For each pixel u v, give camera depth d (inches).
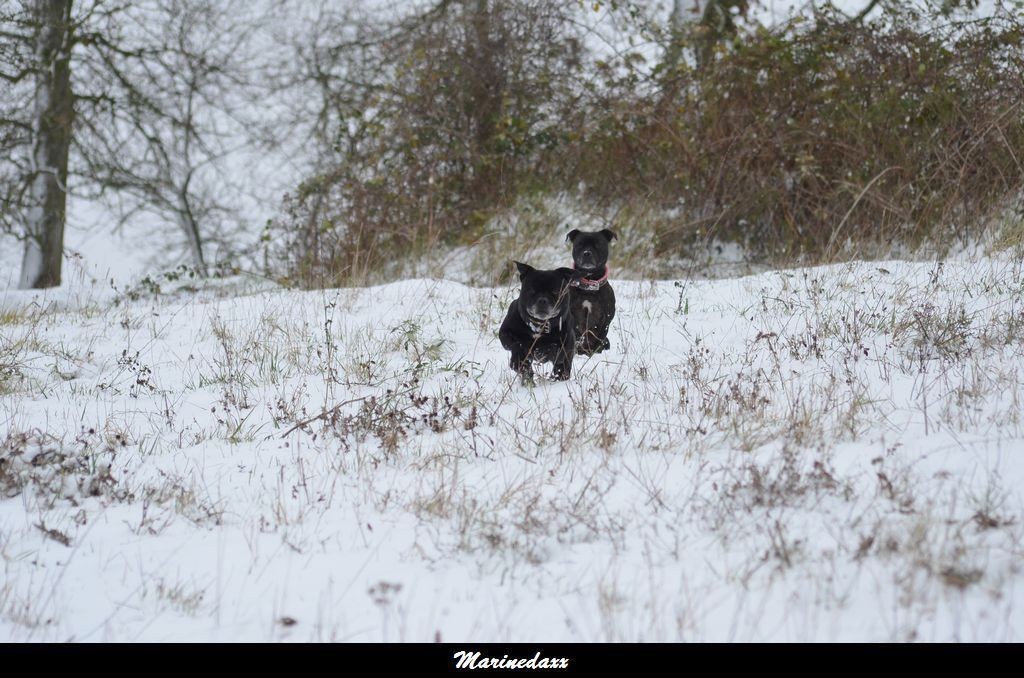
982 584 207.9
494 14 789.2
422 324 516.4
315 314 552.1
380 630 207.5
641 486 276.2
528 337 392.2
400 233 716.0
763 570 221.1
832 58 684.7
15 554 256.5
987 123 614.5
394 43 877.8
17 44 992.9
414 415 366.6
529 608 213.2
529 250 685.3
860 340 416.5
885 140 643.5
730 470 273.9
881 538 227.6
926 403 329.1
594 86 754.8
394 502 278.8
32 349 501.4
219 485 301.4
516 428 326.3
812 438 300.7
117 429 366.0
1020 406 320.2
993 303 450.0
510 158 766.5
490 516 262.1
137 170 1075.9
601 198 732.7
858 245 587.8
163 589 232.1
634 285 581.0
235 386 428.1
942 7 679.7
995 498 246.8
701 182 685.3
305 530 263.4
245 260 923.4
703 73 710.5
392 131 770.2
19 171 1010.7
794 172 668.1
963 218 601.3
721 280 581.9
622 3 790.5
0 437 360.2
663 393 367.2
